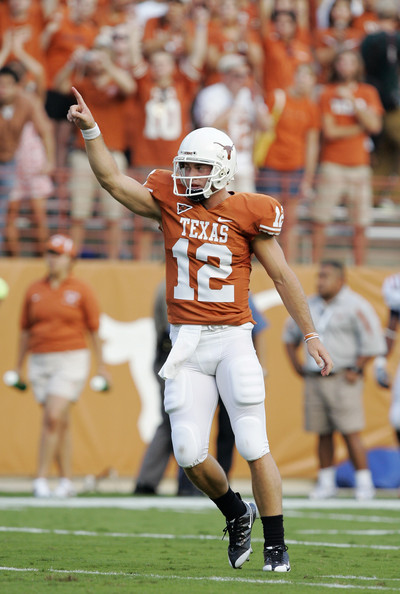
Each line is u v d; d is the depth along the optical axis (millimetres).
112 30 41625
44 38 43219
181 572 14523
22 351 32719
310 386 33281
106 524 23453
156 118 40719
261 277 39719
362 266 42188
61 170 41062
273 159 41656
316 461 39156
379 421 39406
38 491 31828
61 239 31891
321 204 42219
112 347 38656
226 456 30594
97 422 38156
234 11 43844
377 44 45312
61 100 42312
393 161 46000
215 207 14500
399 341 39781
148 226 41156
